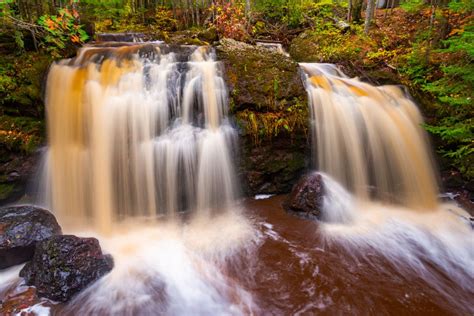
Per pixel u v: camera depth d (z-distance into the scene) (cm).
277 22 1319
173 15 1362
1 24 595
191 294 366
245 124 578
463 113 629
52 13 778
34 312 333
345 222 518
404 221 534
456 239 484
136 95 561
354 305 349
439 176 656
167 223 531
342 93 666
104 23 1209
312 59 973
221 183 583
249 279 391
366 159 636
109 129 539
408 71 764
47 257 361
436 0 847
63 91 559
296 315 335
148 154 547
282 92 607
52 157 538
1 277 382
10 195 516
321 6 1406
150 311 342
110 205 541
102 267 383
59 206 545
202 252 446
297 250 449
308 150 618
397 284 385
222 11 1123
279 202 593
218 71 605
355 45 959
